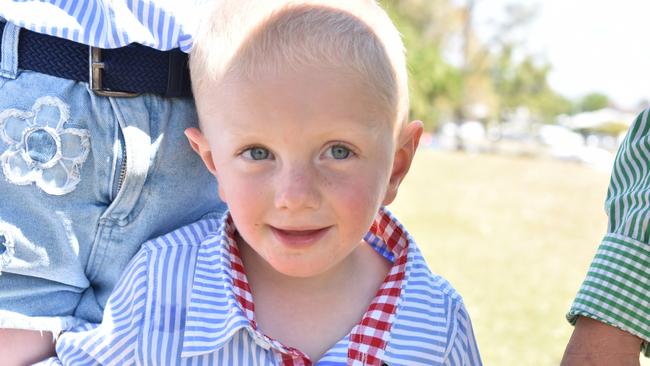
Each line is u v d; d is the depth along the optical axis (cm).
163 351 143
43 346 152
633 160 151
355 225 139
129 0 148
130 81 150
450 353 150
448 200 1346
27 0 146
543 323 512
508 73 5016
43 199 146
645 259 143
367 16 146
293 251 138
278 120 134
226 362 141
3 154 144
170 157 156
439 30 3834
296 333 147
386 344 145
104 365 144
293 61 135
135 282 149
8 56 146
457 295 159
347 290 153
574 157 3384
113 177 151
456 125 4144
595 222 1152
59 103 146
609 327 144
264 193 137
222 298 146
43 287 151
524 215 1191
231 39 142
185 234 157
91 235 153
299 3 143
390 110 142
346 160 137
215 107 142
